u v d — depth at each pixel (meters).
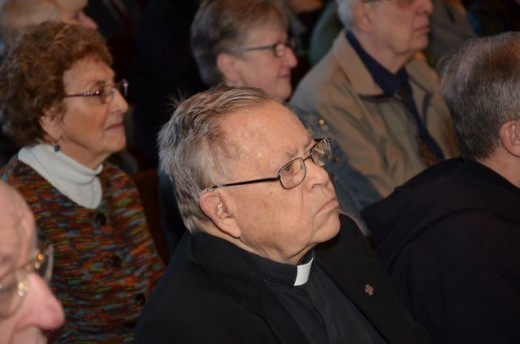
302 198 2.06
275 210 2.05
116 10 5.48
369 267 2.35
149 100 4.65
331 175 3.22
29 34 2.79
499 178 2.57
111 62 2.91
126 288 2.84
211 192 2.08
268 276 2.15
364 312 2.26
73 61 2.77
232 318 2.08
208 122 2.08
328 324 2.19
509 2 5.42
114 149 2.87
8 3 3.54
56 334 2.69
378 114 3.70
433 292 2.46
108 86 2.83
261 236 2.09
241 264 2.12
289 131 2.08
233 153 2.04
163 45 4.61
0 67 2.82
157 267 2.99
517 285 2.41
